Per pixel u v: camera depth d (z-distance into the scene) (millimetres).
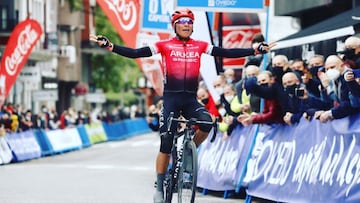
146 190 17547
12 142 31281
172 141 11273
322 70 12719
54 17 64438
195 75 11352
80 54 75000
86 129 48719
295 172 13148
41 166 27141
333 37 16172
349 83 10984
